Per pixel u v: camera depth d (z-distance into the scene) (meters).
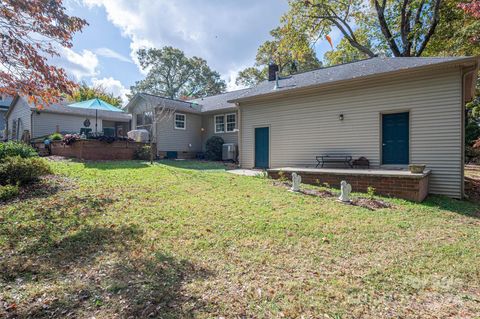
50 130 16.08
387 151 8.54
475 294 2.54
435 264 3.14
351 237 3.96
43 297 2.31
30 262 2.92
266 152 11.48
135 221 4.28
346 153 9.24
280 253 3.36
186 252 3.29
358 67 10.34
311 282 2.66
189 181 7.63
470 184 9.13
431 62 7.61
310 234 4.02
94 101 11.65
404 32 14.87
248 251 3.39
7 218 4.11
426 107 7.73
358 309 2.25
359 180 7.40
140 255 3.16
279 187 7.37
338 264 3.10
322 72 11.69
